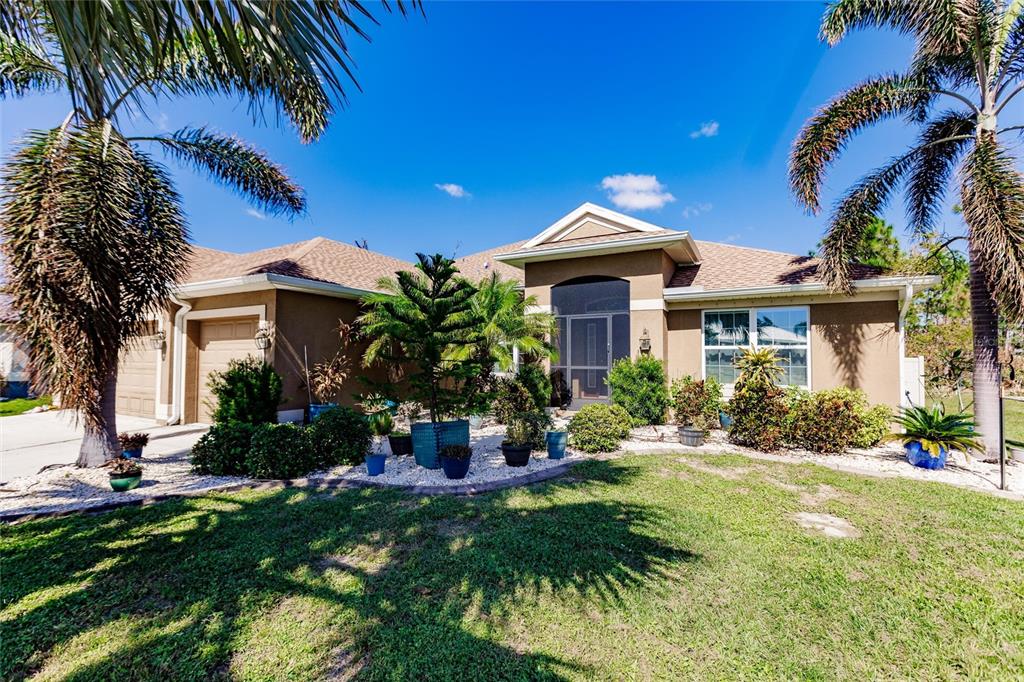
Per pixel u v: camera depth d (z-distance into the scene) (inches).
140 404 611.2
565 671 123.0
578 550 192.9
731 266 591.8
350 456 341.4
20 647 131.2
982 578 172.6
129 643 133.3
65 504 251.0
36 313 256.7
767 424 381.7
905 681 121.3
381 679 119.8
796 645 134.2
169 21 115.3
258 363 481.4
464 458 299.4
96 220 259.9
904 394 446.9
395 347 521.7
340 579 169.0
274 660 126.6
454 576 171.2
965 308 592.4
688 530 214.2
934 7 351.3
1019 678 122.6
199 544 199.0
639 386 506.6
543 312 516.1
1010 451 357.7
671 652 130.8
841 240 423.8
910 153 418.6
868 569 178.5
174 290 355.9
